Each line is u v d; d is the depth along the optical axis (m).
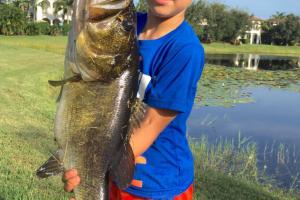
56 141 2.29
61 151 2.29
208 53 62.38
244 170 8.26
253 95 20.20
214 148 9.80
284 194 7.20
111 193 2.66
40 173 2.32
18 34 52.12
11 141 7.03
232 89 21.52
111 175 2.36
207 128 12.37
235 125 13.08
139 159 2.56
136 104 2.31
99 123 2.22
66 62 2.14
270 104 17.84
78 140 2.24
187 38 2.51
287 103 18.42
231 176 7.44
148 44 2.53
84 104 2.19
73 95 2.18
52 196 4.98
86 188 2.30
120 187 2.35
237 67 35.62
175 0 2.46
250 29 87.25
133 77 2.24
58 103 2.25
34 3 73.06
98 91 2.18
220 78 25.98
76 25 2.04
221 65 37.47
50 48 39.75
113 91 2.19
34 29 53.38
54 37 51.97
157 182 2.58
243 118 14.34
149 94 2.46
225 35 78.94
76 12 2.04
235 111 15.55
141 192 2.58
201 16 74.81
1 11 50.78
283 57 62.28
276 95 20.81
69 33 2.11
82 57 2.07
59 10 66.69
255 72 30.97
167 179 2.59
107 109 2.21
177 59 2.44
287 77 28.89
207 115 14.22
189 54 2.44
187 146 2.70
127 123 2.28
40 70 18.62
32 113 9.73
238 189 6.53
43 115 9.75
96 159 2.26
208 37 77.81
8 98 11.12
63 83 2.14
